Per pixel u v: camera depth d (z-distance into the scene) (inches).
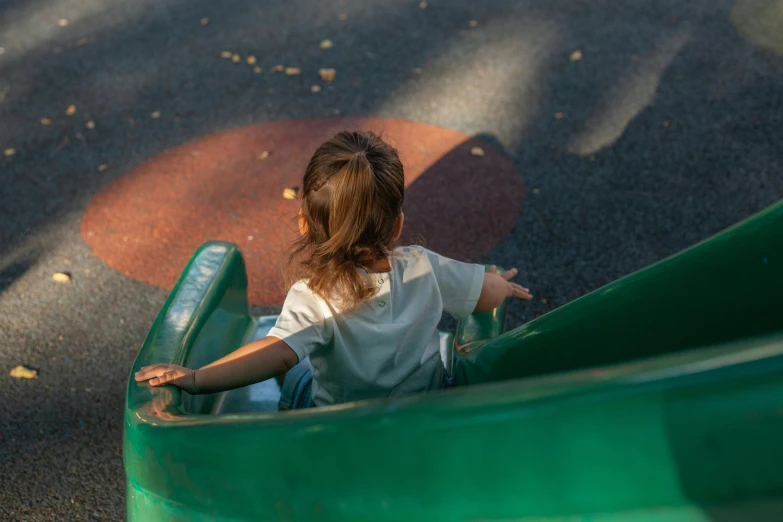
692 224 126.6
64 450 94.5
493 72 174.1
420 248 60.8
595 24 189.8
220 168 149.5
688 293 53.5
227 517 41.5
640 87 163.9
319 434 34.1
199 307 70.1
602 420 28.0
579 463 28.6
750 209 128.6
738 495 27.1
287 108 167.8
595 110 158.2
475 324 75.8
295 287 57.4
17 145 162.4
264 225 133.5
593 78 168.6
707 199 131.6
